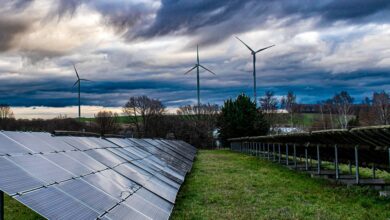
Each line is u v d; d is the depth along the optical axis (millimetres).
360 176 27953
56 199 8375
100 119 120875
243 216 14992
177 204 17266
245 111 99500
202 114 132875
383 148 19094
